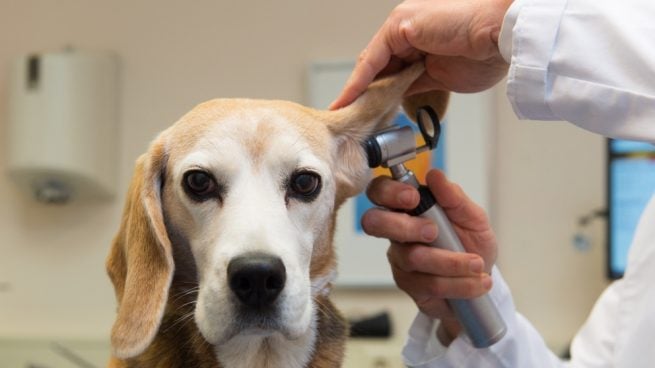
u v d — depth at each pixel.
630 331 1.06
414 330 1.08
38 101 2.07
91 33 2.24
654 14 0.77
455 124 2.08
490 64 0.95
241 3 2.20
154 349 0.91
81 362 2.21
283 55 2.19
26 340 2.21
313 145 0.89
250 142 0.86
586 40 0.77
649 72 0.74
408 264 0.96
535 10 0.80
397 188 0.93
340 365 0.96
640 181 1.88
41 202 2.23
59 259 2.23
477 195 2.07
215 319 0.80
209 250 0.83
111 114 2.18
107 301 2.23
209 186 0.85
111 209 2.22
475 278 0.94
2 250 2.24
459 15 0.88
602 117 0.77
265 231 0.80
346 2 2.17
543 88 0.80
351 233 2.09
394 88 0.95
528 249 2.11
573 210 2.09
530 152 2.10
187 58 2.21
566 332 2.08
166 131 0.92
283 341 0.91
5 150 2.26
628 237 1.89
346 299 2.14
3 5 2.27
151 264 0.86
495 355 1.03
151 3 2.23
